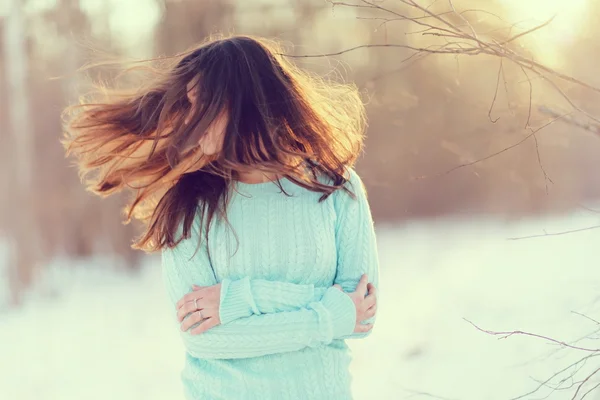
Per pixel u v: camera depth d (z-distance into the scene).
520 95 4.49
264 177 2.50
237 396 2.39
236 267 2.43
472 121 6.07
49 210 15.80
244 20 16.16
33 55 16.05
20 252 12.82
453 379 5.04
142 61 2.96
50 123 16.05
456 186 19.59
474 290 8.53
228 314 2.36
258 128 2.41
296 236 2.44
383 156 15.34
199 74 2.46
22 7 14.22
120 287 12.82
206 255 2.47
